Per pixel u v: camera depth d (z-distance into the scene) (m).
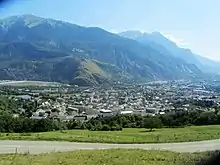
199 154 25.08
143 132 46.41
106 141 34.94
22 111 92.81
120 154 24.77
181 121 58.50
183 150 30.36
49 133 43.19
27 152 27.73
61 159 22.78
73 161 21.98
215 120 58.25
